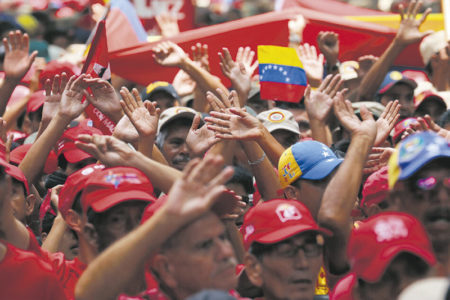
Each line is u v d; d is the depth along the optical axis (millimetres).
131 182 10398
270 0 40938
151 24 24281
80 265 11312
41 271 9648
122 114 13742
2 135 13992
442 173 9086
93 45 15234
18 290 9500
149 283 10336
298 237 9898
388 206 11430
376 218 8938
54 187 14484
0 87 15477
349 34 21203
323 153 11938
